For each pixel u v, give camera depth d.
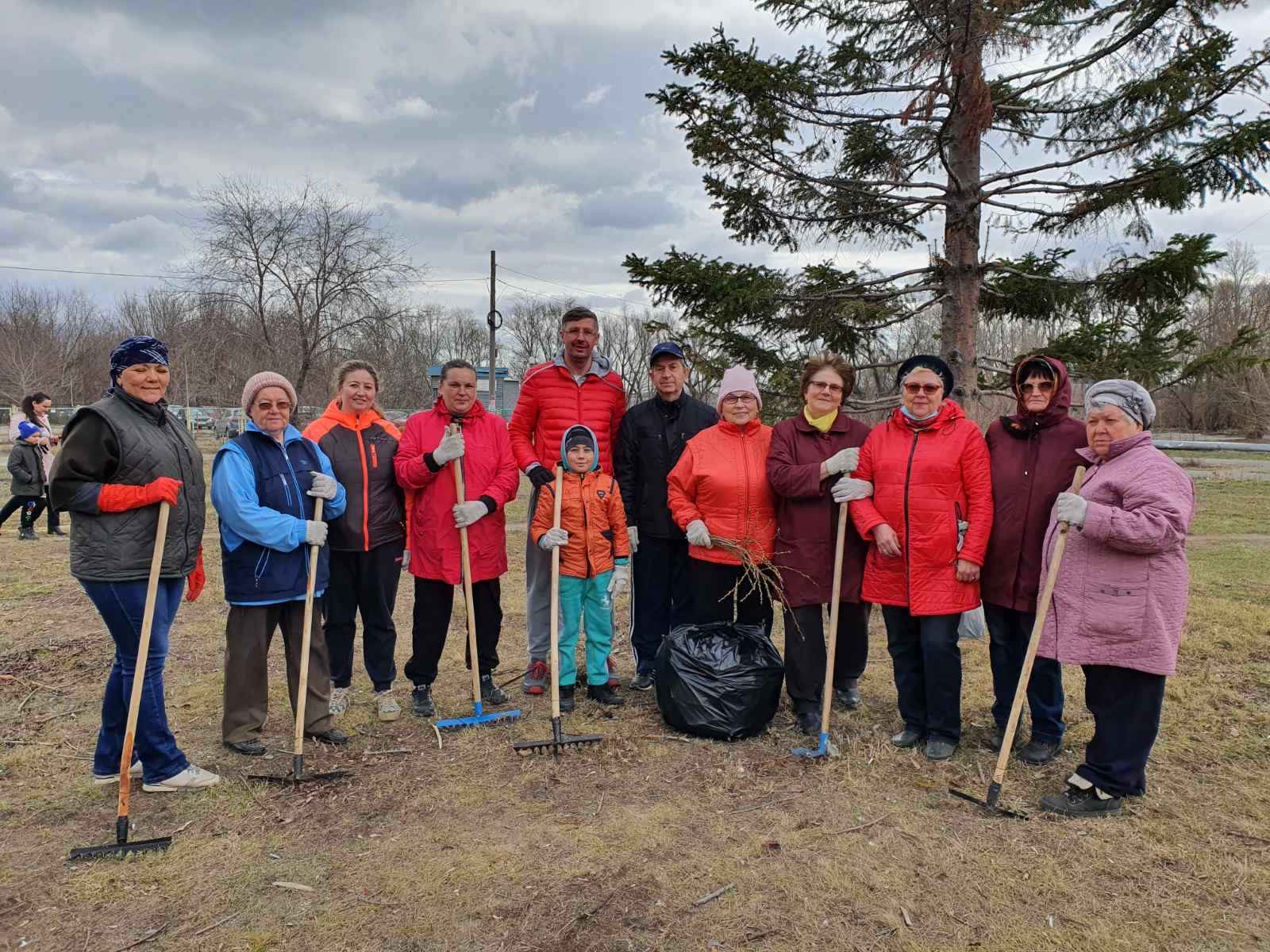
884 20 5.94
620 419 4.86
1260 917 2.51
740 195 6.58
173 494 3.09
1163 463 3.07
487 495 4.20
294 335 24.30
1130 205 5.59
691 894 2.66
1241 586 7.23
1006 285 6.33
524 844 2.98
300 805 3.28
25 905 2.59
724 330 6.59
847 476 3.80
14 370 36.97
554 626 3.84
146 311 49.16
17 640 5.66
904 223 6.92
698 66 5.92
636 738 3.98
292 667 3.88
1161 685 3.12
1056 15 5.66
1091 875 2.75
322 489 3.72
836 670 4.37
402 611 6.68
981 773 3.58
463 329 55.47
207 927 2.49
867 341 7.12
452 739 3.97
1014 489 3.58
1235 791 3.35
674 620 4.79
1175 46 5.38
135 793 3.36
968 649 5.41
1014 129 6.37
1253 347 5.56
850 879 2.74
